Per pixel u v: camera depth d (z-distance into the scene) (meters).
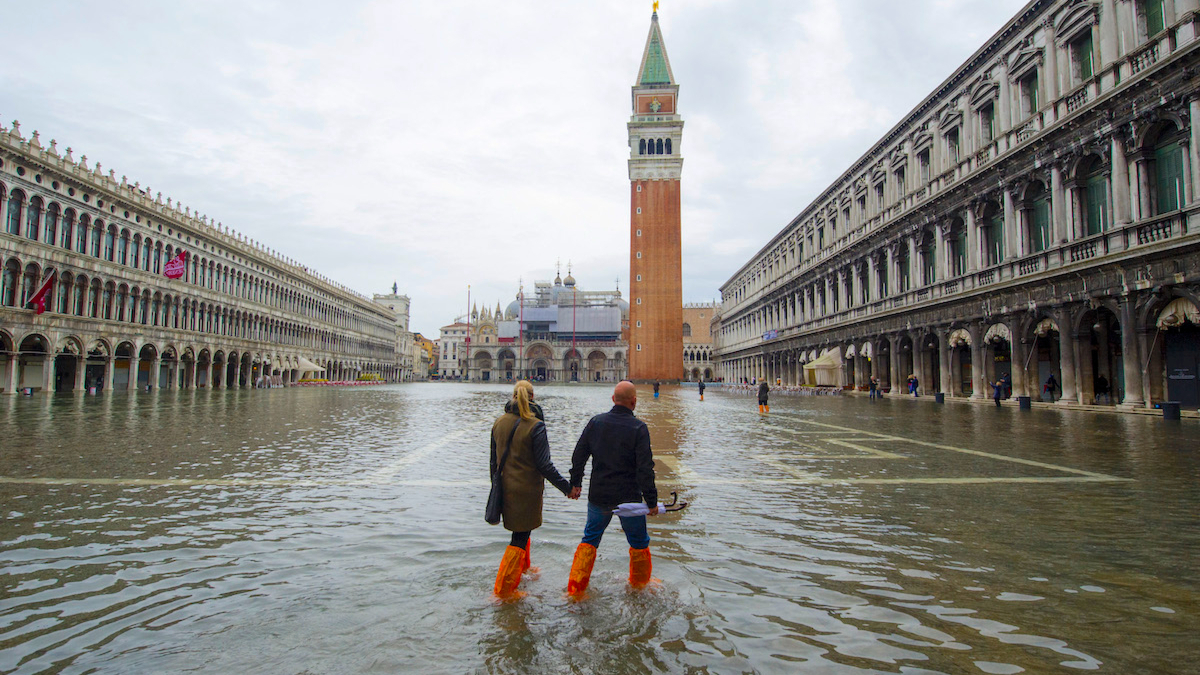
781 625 5.03
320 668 4.29
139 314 52.94
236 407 32.09
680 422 24.00
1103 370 27.73
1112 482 10.67
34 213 42.41
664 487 10.63
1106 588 5.80
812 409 31.47
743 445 16.38
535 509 5.81
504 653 4.51
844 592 5.74
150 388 54.34
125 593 5.74
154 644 4.68
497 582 5.64
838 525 8.08
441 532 7.85
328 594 5.68
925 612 5.28
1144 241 23.66
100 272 47.97
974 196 34.59
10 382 39.91
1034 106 31.30
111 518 8.49
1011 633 4.86
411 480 11.50
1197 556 6.71
